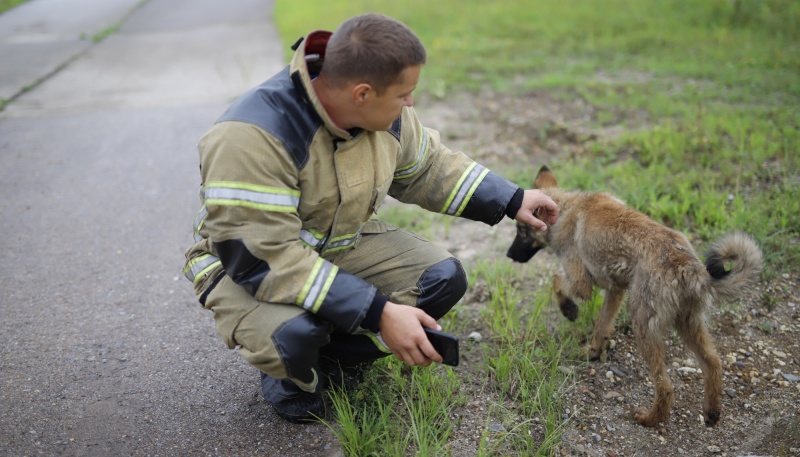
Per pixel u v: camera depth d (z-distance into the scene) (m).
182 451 2.96
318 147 2.61
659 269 3.24
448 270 3.03
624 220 3.52
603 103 7.23
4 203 5.70
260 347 2.68
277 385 3.07
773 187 5.07
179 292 4.31
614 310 3.58
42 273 4.58
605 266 3.56
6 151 6.93
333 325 2.80
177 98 8.73
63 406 3.25
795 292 4.01
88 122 7.84
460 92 8.05
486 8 12.40
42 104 8.69
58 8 18.09
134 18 15.86
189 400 3.29
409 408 3.13
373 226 3.21
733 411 3.27
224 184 2.50
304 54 2.56
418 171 3.14
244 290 2.76
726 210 4.80
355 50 2.42
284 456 2.92
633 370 3.56
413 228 5.04
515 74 8.70
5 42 13.30
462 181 3.17
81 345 3.76
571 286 3.77
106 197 5.80
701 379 3.50
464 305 4.05
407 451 2.93
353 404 3.13
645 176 5.29
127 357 3.64
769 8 10.69
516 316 3.84
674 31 10.05
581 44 9.80
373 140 2.76
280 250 2.57
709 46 9.25
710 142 5.82
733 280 3.08
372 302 2.61
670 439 3.12
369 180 2.75
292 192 2.61
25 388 3.38
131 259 4.76
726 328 3.79
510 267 4.38
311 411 3.05
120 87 9.42
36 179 6.20
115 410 3.22
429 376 3.27
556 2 12.44
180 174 6.27
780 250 4.32
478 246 4.80
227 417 3.17
